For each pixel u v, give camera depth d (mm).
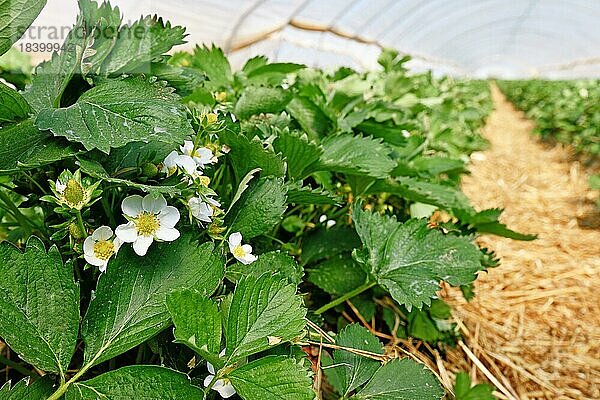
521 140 3154
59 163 341
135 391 281
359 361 402
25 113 327
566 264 1149
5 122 332
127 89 323
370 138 524
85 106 311
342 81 846
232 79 725
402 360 403
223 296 359
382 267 425
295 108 625
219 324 286
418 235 439
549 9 4582
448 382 569
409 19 3906
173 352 352
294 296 308
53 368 286
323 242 559
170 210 308
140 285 310
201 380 337
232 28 2340
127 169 326
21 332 286
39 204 369
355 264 540
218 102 511
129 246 315
